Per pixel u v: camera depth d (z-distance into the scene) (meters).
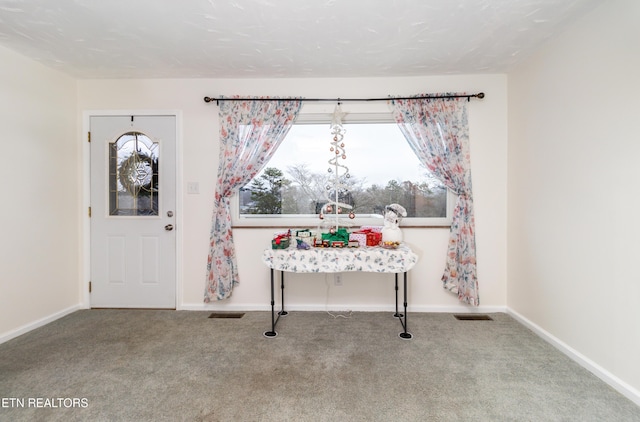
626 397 1.62
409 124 2.78
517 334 2.36
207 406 1.56
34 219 2.48
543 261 2.29
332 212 2.90
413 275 2.85
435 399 1.61
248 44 2.22
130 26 1.98
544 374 1.83
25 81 2.41
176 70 2.67
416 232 2.83
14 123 2.33
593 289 1.84
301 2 1.75
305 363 1.96
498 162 2.77
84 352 2.10
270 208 2.95
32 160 2.47
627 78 1.62
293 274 2.89
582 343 1.92
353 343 2.23
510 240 2.71
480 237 2.79
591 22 1.83
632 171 1.59
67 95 2.77
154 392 1.67
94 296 2.92
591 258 1.85
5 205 2.28
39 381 1.76
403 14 1.86
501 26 1.99
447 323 2.58
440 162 2.74
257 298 2.89
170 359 2.01
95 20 1.92
